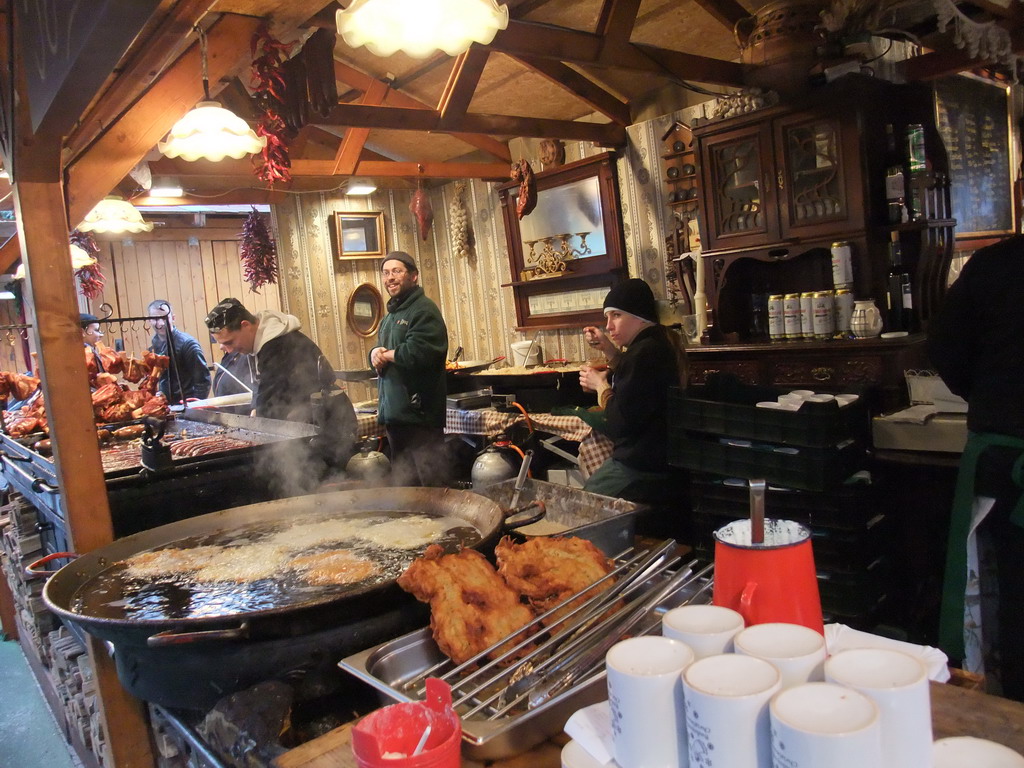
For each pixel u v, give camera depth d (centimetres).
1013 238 200
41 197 204
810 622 88
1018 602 198
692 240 441
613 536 162
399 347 379
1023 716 87
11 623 413
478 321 621
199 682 127
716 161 371
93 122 210
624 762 74
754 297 385
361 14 198
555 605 116
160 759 194
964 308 208
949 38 343
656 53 334
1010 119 412
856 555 240
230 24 210
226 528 185
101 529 214
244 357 534
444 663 109
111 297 583
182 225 612
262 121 271
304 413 365
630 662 75
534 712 90
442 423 396
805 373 334
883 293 330
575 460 354
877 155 327
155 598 142
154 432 230
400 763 75
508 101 462
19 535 310
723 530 96
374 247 634
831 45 328
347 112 345
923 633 276
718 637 79
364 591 121
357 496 194
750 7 364
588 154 495
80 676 264
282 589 141
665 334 281
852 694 64
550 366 522
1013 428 194
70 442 209
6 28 178
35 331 207
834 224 331
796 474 234
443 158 594
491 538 145
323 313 621
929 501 272
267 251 516
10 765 287
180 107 212
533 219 535
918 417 260
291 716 118
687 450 263
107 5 103
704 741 66
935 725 87
